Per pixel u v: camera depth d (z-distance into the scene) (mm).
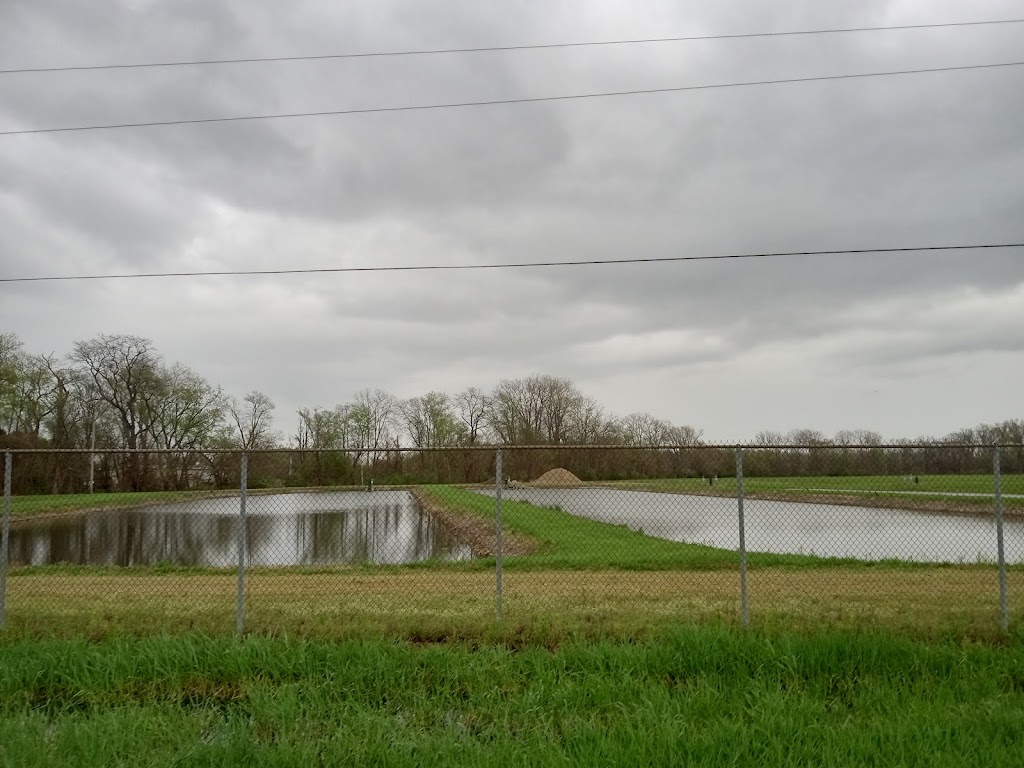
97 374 69875
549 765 5250
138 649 7648
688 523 29109
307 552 21703
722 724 5871
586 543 19859
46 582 13430
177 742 5789
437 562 15836
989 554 18781
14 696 6863
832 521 29000
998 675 7117
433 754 5465
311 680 7020
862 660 7348
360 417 90375
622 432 90812
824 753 5391
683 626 8375
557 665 7438
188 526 30422
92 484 42594
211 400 73188
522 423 93938
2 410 57562
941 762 5254
